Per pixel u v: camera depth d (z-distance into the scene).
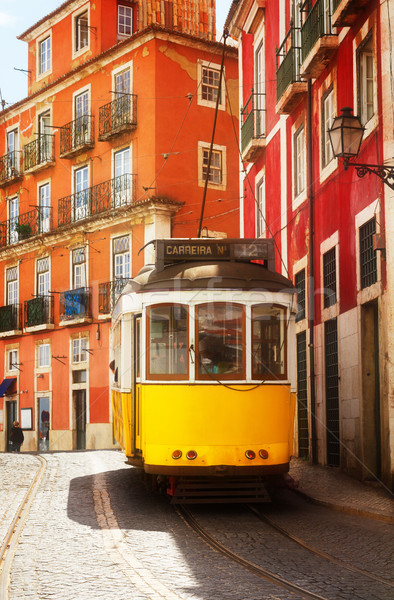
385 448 11.14
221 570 6.45
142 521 9.09
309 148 15.27
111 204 28.02
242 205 21.94
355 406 12.52
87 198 29.27
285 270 17.00
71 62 31.06
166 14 30.20
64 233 30.20
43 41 32.91
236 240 10.65
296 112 16.53
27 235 32.47
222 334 9.90
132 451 10.45
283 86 16.66
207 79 27.80
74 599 5.51
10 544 7.71
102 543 7.68
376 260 11.59
